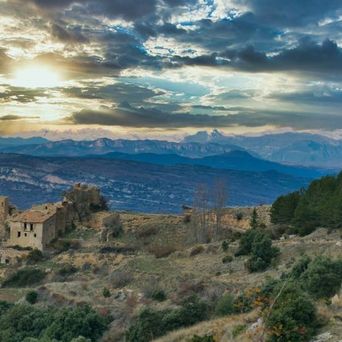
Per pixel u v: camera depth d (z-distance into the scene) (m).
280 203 130.88
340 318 34.16
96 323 69.50
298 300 33.91
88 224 168.38
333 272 45.44
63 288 98.94
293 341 32.19
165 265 104.88
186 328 52.47
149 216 176.62
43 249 148.88
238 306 52.19
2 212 162.12
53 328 68.81
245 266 89.69
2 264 141.62
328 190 125.06
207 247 119.50
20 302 95.56
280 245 96.56
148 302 79.62
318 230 110.06
